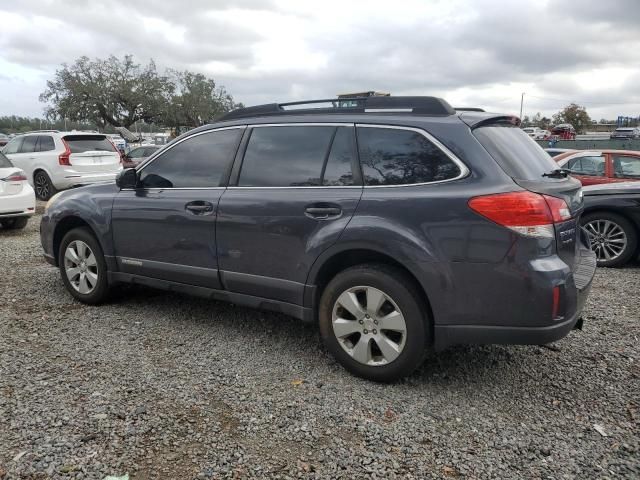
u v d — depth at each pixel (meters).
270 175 3.92
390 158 3.46
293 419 3.09
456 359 3.94
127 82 47.59
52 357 3.88
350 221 3.44
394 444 2.86
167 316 4.81
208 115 56.94
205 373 3.66
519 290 3.03
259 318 4.77
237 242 3.97
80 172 13.15
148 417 3.08
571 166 9.29
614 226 6.95
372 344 3.50
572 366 3.85
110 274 4.87
